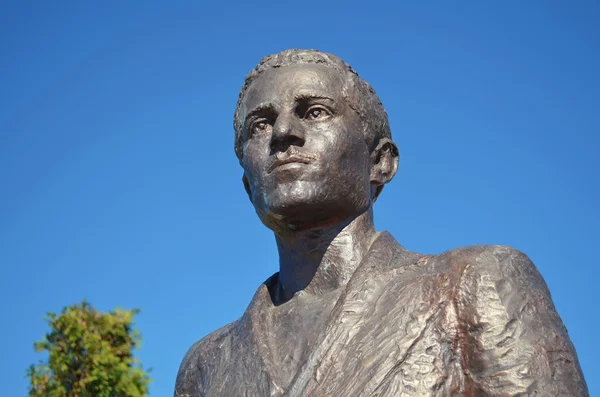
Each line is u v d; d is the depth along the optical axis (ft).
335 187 18.88
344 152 19.11
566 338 16.85
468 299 16.90
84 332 41.19
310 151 18.85
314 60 19.89
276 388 17.17
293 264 19.45
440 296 17.07
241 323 19.04
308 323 18.20
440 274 17.33
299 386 16.63
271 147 19.10
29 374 40.57
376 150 20.31
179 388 19.80
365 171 19.66
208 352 19.56
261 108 19.45
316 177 18.72
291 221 19.03
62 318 41.24
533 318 16.72
